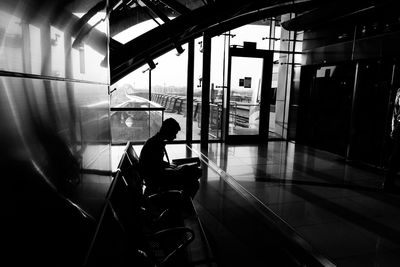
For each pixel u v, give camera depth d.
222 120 9.23
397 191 5.04
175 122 3.30
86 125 1.48
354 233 3.56
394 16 6.03
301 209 4.24
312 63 8.52
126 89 8.23
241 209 4.19
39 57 0.90
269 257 3.00
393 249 3.21
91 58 1.65
